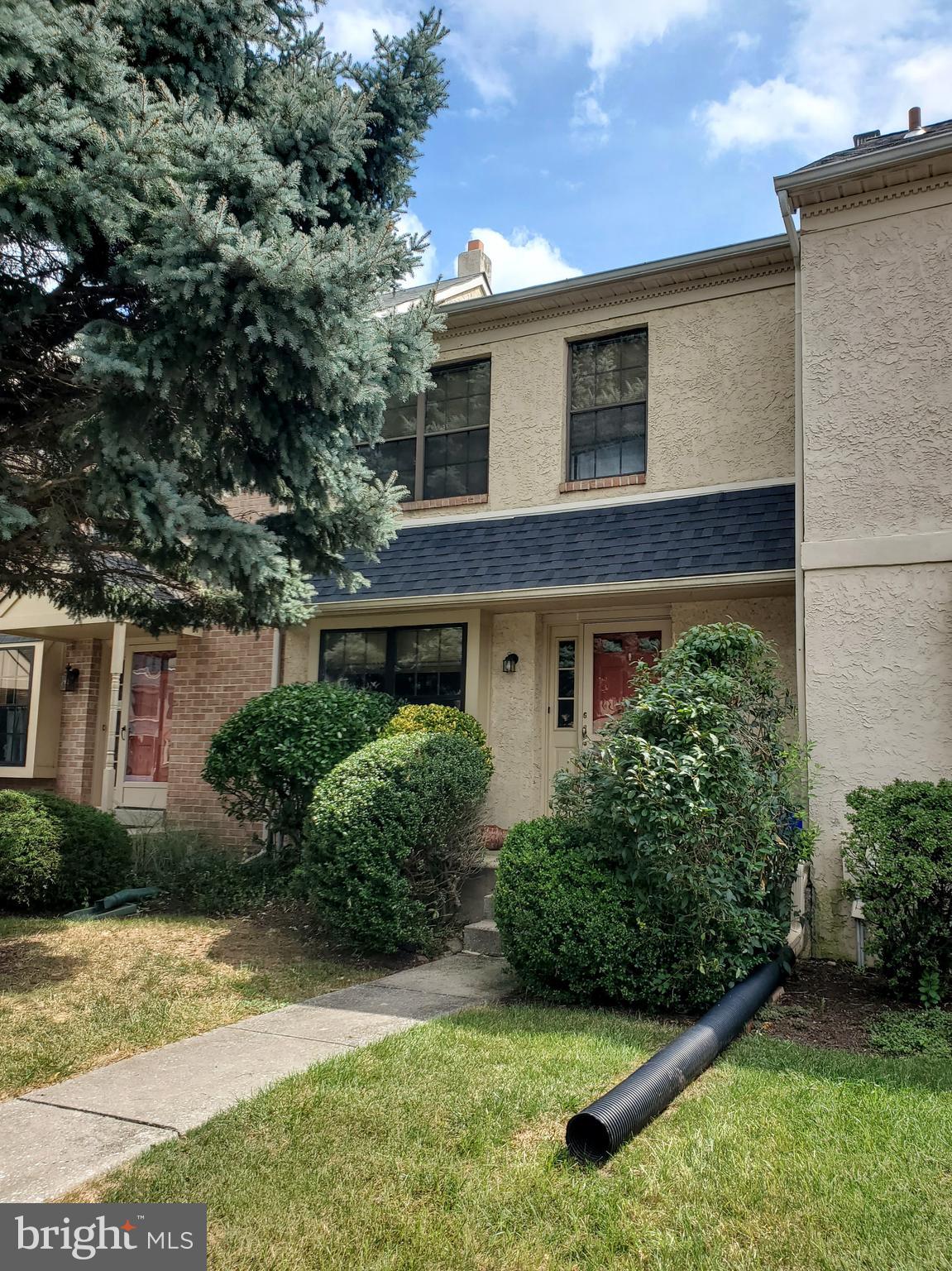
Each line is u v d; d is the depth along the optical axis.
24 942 6.93
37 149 4.73
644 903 5.25
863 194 6.95
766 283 8.55
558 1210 2.93
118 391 5.37
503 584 8.64
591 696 9.02
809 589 6.79
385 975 6.27
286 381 5.64
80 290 5.89
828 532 6.79
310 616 7.32
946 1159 3.26
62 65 4.96
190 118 5.64
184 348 5.43
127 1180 3.16
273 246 5.26
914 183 6.78
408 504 10.20
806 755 6.02
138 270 5.23
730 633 6.05
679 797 5.10
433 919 7.18
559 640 9.29
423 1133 3.49
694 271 8.74
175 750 11.07
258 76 6.48
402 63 7.07
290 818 8.71
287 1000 5.62
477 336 10.02
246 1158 3.31
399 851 6.60
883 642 6.49
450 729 8.45
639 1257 2.68
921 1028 4.80
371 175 7.12
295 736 8.35
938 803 5.43
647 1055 4.37
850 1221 2.85
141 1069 4.36
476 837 7.62
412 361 6.60
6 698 13.73
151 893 8.54
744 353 8.58
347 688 9.22
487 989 5.85
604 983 5.28
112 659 11.13
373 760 6.97
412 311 6.70
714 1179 3.11
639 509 8.67
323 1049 4.59
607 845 5.54
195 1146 3.41
